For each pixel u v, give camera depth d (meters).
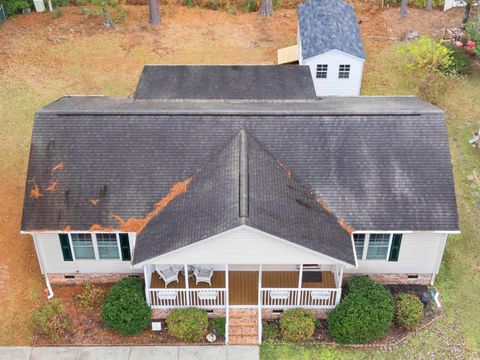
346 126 25.77
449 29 43.56
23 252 27.34
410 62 40.12
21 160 32.41
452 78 37.78
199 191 23.88
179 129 25.67
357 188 24.55
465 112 36.41
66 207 24.16
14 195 30.25
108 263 25.28
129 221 23.91
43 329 23.44
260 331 23.42
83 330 23.92
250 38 43.53
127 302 23.47
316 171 24.88
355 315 23.02
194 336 23.38
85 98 30.88
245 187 22.56
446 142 25.36
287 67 33.97
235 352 23.14
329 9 38.66
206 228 21.94
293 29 44.75
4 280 26.02
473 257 27.39
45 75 39.06
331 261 22.28
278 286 24.77
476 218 29.39
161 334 23.81
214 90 31.92
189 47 42.25
